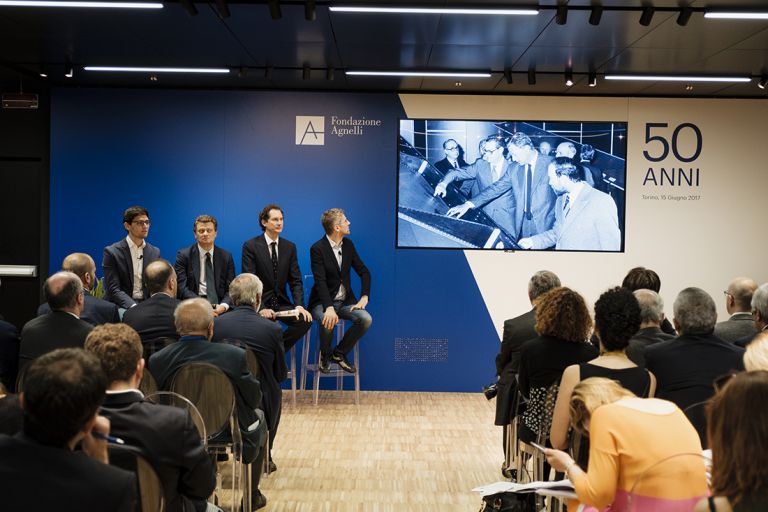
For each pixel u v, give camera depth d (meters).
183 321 3.41
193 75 7.16
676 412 2.16
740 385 1.55
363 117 7.71
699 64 6.47
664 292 7.71
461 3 4.89
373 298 7.69
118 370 2.26
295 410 6.75
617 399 2.32
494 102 7.70
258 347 4.08
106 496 1.57
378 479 4.71
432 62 6.54
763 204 7.74
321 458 5.18
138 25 5.54
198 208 7.68
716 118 7.72
